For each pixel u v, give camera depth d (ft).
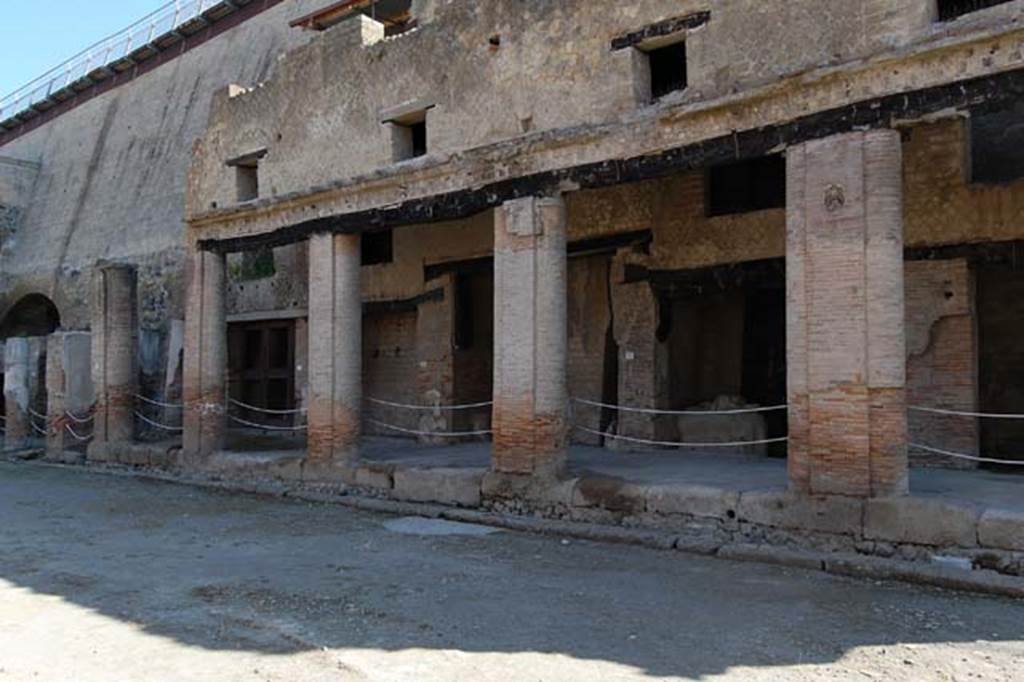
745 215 49.47
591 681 19.98
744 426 51.62
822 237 32.27
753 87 33.94
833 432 31.78
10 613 26.13
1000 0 32.19
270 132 55.72
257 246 56.03
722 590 28.14
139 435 76.07
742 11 34.88
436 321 64.59
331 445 50.44
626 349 54.03
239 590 28.60
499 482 41.75
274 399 76.84
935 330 43.80
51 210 112.78
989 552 28.50
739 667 20.95
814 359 32.30
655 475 40.40
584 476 39.93
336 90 51.83
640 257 53.52
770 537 33.24
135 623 24.90
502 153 42.11
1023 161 43.73
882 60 30.81
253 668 20.93
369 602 26.94
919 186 44.11
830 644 22.65
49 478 63.05
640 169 37.68
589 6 39.91
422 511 43.78
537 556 33.81
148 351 79.00
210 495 52.75
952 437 43.14
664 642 22.82
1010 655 21.84
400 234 67.51
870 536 30.78
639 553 34.12
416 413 67.36
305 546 36.58
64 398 72.95
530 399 40.91
